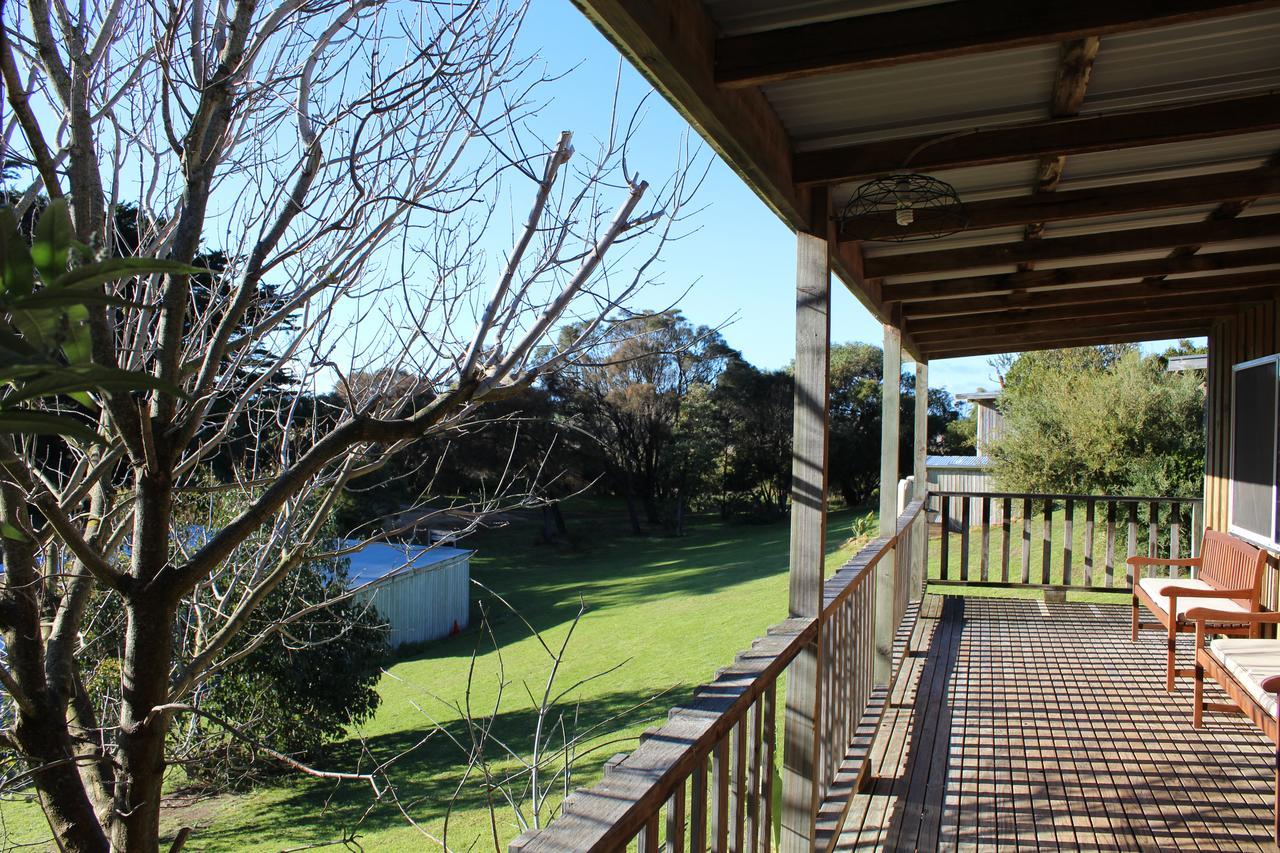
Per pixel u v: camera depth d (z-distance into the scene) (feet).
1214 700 16.10
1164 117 8.49
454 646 49.80
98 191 6.86
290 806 24.31
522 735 29.99
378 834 21.45
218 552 7.06
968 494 26.53
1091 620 23.59
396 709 36.40
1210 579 18.94
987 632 22.15
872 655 15.47
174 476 7.37
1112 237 13.85
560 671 39.06
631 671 37.58
